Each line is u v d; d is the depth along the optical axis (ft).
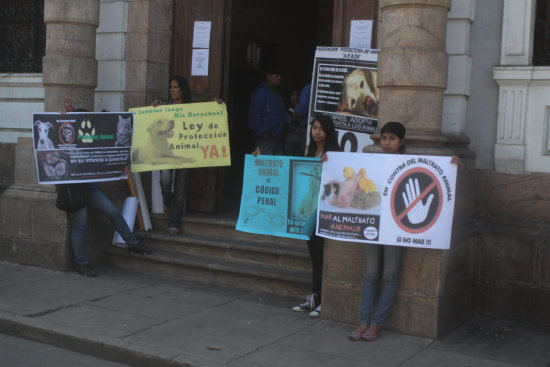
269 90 26.27
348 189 16.81
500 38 19.04
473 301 19.13
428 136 17.25
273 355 15.35
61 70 23.48
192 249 23.26
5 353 16.21
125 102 25.46
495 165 19.12
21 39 28.22
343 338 16.72
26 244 24.13
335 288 18.02
